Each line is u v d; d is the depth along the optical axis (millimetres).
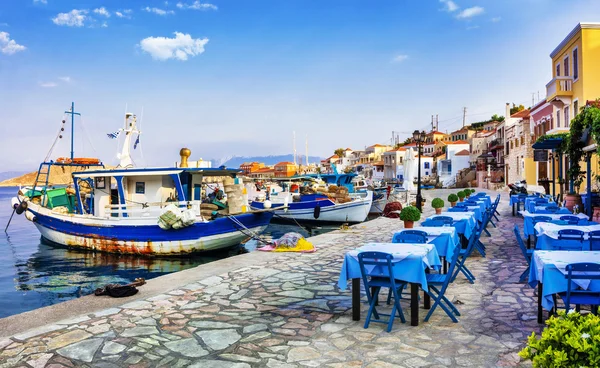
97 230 18812
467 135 98062
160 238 17469
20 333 6176
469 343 5406
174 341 5750
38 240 25484
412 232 7730
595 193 17531
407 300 7453
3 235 28953
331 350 5316
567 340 2848
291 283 8953
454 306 6934
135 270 16000
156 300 7828
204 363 5031
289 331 6035
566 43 29781
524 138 44000
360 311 6887
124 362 5113
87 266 16766
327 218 27609
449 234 8133
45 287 13820
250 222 18656
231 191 18969
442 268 9266
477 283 8422
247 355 5230
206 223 17109
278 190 36312
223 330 6141
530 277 6133
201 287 8750
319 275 9656
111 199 19391
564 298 5258
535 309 6680
